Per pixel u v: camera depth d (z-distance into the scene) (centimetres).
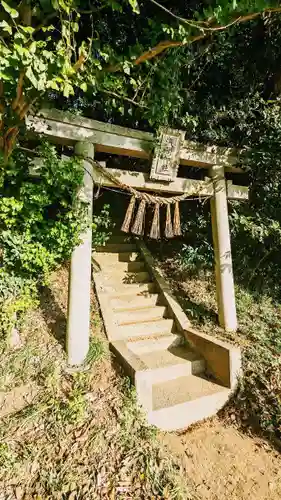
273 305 393
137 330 352
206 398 275
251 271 423
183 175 495
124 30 324
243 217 381
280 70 390
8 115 207
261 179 378
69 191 275
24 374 250
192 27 195
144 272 452
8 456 185
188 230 469
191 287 427
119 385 252
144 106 267
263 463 227
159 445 219
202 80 382
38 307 336
